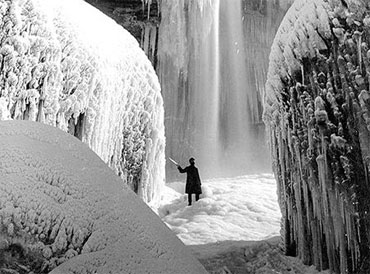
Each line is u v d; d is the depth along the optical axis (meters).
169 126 21.12
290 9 6.38
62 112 6.86
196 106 21.77
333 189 5.33
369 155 4.76
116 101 8.86
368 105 4.72
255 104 22.83
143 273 2.04
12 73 5.95
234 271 6.11
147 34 19.14
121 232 2.15
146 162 10.34
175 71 19.89
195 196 11.20
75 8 8.05
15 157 2.23
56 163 2.29
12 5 6.04
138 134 10.12
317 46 5.48
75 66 7.07
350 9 4.89
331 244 5.45
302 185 6.09
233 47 22.34
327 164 5.39
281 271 5.98
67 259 1.99
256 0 21.84
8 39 5.93
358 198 5.01
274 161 7.12
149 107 10.41
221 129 22.47
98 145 7.99
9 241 1.97
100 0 18.11
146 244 2.17
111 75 8.39
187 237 8.09
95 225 2.12
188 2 19.28
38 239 2.01
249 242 7.12
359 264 4.98
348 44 4.97
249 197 11.16
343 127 5.18
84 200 2.18
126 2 18.33
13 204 2.04
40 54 6.36
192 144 21.88
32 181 2.15
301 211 6.16
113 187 2.39
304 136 5.95
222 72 22.36
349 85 4.99
